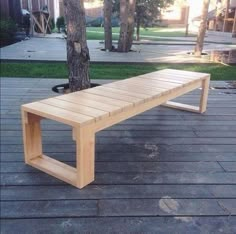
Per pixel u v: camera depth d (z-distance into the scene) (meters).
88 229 1.43
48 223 1.46
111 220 1.49
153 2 10.14
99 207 1.58
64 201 1.62
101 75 5.12
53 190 1.72
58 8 14.23
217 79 4.82
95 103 1.95
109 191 1.72
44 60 6.35
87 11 15.45
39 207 1.57
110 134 2.52
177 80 2.73
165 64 6.18
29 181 1.80
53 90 3.95
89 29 15.55
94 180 1.82
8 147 2.24
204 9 7.18
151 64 6.28
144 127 2.70
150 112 3.11
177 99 3.60
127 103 1.95
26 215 1.51
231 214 1.55
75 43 3.54
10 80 4.55
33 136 1.97
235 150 2.27
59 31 13.81
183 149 2.27
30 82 4.43
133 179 1.84
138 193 1.71
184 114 3.08
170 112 3.13
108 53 7.92
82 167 1.70
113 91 2.27
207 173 1.94
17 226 1.44
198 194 1.71
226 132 2.62
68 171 1.85
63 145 2.29
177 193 1.71
